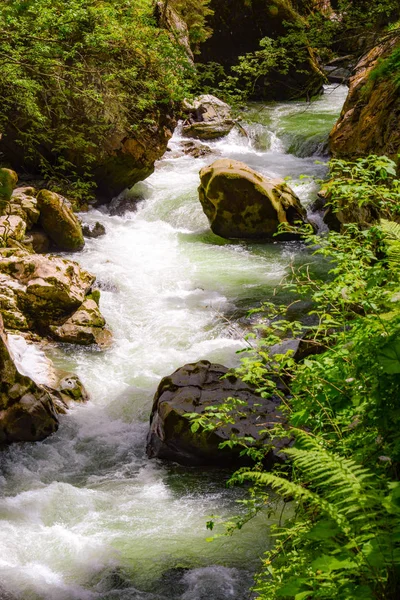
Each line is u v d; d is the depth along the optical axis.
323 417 4.14
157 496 7.99
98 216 17.05
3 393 9.02
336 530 2.66
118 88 13.21
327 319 4.95
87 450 9.06
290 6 27.52
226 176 15.96
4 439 9.03
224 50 26.89
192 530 7.30
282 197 16.36
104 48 11.98
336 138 11.37
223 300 13.21
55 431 9.34
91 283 12.63
